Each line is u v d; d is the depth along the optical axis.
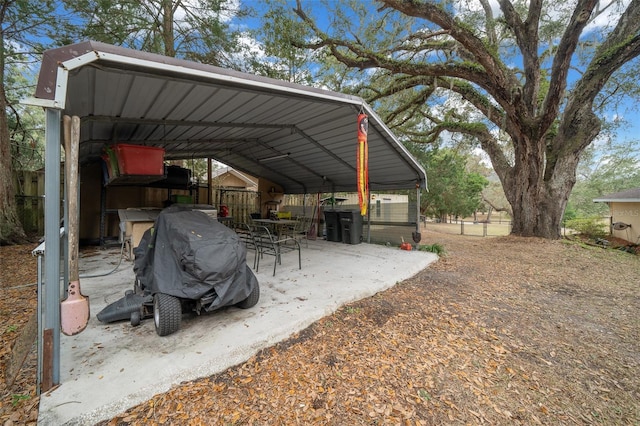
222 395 2.08
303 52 9.30
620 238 10.76
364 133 4.16
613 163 18.97
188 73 2.60
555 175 9.79
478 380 2.34
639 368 2.56
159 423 1.81
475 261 6.68
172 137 5.86
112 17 6.63
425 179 7.20
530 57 8.37
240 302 3.28
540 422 1.95
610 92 9.46
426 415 1.97
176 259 2.84
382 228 8.38
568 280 5.29
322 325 3.15
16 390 2.04
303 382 2.25
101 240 7.19
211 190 9.65
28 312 3.49
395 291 4.35
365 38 9.05
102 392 1.93
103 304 3.42
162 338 2.64
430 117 12.76
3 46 6.72
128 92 3.25
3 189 6.72
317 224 9.84
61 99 1.91
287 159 8.53
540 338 3.05
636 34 8.20
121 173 4.34
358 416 1.94
